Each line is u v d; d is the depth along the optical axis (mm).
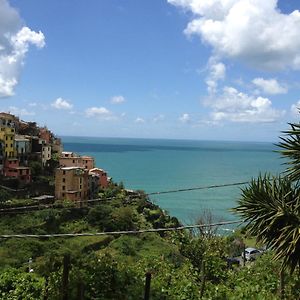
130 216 69125
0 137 77625
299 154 10062
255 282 15867
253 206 10445
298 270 11156
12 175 76750
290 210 9914
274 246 10148
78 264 13883
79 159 95750
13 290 15539
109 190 86188
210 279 18219
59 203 70500
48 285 13438
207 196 115188
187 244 27375
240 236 35344
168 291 14617
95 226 67500
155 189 130875
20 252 52125
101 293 13305
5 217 62469
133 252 57875
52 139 108750
